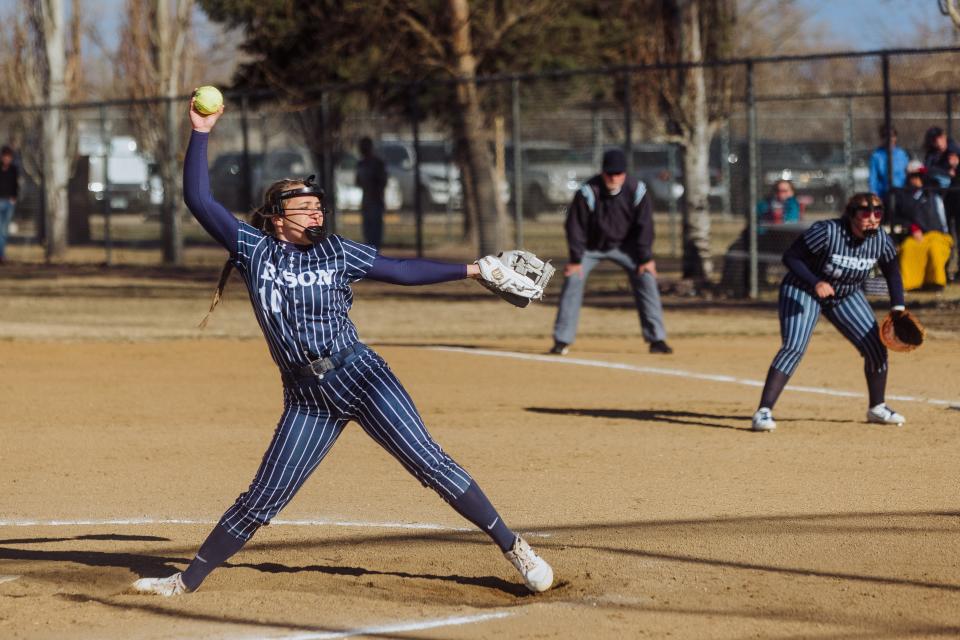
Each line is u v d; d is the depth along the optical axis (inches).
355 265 372.2
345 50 1878.7
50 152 1993.1
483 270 378.6
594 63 1902.1
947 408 725.9
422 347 1016.9
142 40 2142.0
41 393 826.2
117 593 400.8
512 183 1894.7
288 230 371.6
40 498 546.0
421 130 2226.9
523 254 382.6
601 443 644.7
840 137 2368.4
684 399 775.7
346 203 2094.0
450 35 1740.9
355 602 385.7
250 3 1897.1
